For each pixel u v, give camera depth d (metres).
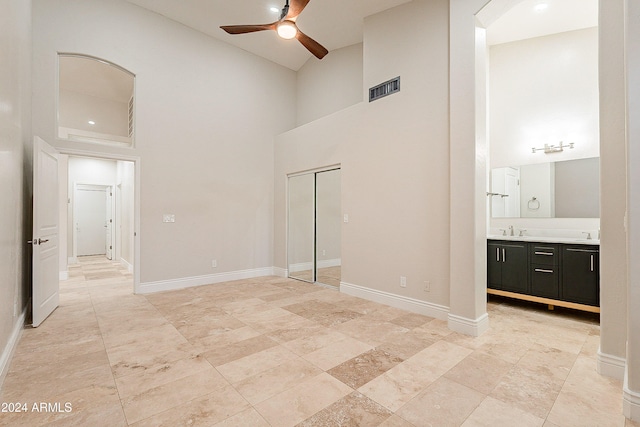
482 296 2.98
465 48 2.94
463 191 2.95
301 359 2.39
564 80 4.02
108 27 4.16
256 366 2.27
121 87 5.94
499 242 3.96
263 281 5.29
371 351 2.53
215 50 5.21
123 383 2.04
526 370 2.22
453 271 3.01
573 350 2.56
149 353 2.49
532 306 3.88
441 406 1.80
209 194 5.10
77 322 3.22
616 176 2.10
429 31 3.40
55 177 3.70
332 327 3.08
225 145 5.30
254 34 5.12
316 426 1.62
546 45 4.15
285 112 6.19
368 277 4.07
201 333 2.92
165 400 1.85
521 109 4.34
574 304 3.36
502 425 1.63
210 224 5.11
